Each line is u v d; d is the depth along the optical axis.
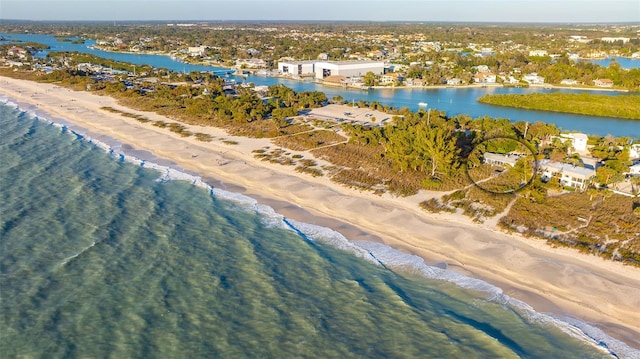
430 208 78.12
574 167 90.00
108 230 69.38
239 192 86.94
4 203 77.62
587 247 64.06
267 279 58.59
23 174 92.19
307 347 47.66
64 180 89.75
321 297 55.62
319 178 93.12
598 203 78.31
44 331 48.09
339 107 169.50
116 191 84.94
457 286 58.12
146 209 77.44
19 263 59.66
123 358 45.31
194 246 65.88
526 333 49.97
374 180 91.12
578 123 156.75
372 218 75.88
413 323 51.47
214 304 53.56
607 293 55.31
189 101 162.62
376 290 57.16
